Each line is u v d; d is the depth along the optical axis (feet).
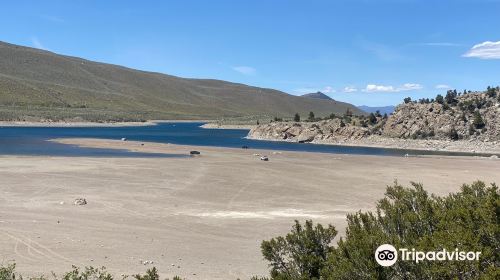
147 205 105.19
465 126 383.24
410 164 213.05
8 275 47.32
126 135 461.37
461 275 28.45
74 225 84.43
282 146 358.02
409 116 410.31
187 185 134.82
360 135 408.67
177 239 77.51
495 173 179.52
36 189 121.60
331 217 96.02
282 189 131.85
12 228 80.33
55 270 59.57
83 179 141.08
